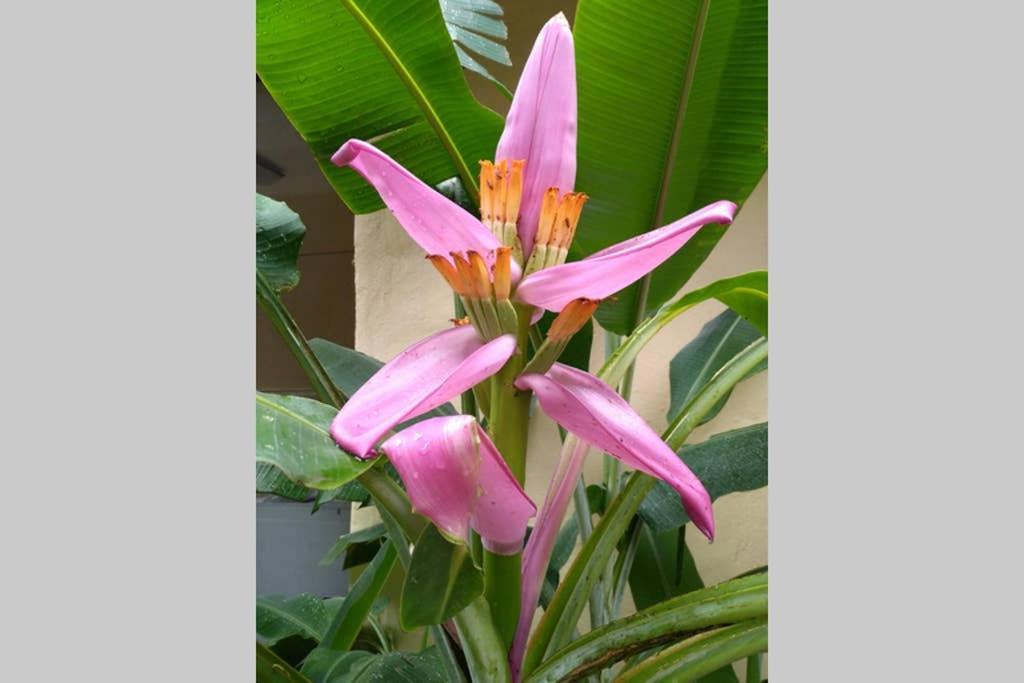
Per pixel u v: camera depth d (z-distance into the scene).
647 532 0.95
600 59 0.69
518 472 0.54
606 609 0.78
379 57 0.68
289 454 0.44
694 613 0.52
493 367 0.48
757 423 0.90
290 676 0.56
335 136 0.74
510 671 0.57
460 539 0.41
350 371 0.84
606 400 0.53
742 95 0.70
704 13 0.65
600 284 0.49
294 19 0.65
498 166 0.53
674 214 0.76
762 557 0.98
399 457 0.41
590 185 0.74
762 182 0.99
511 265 0.51
